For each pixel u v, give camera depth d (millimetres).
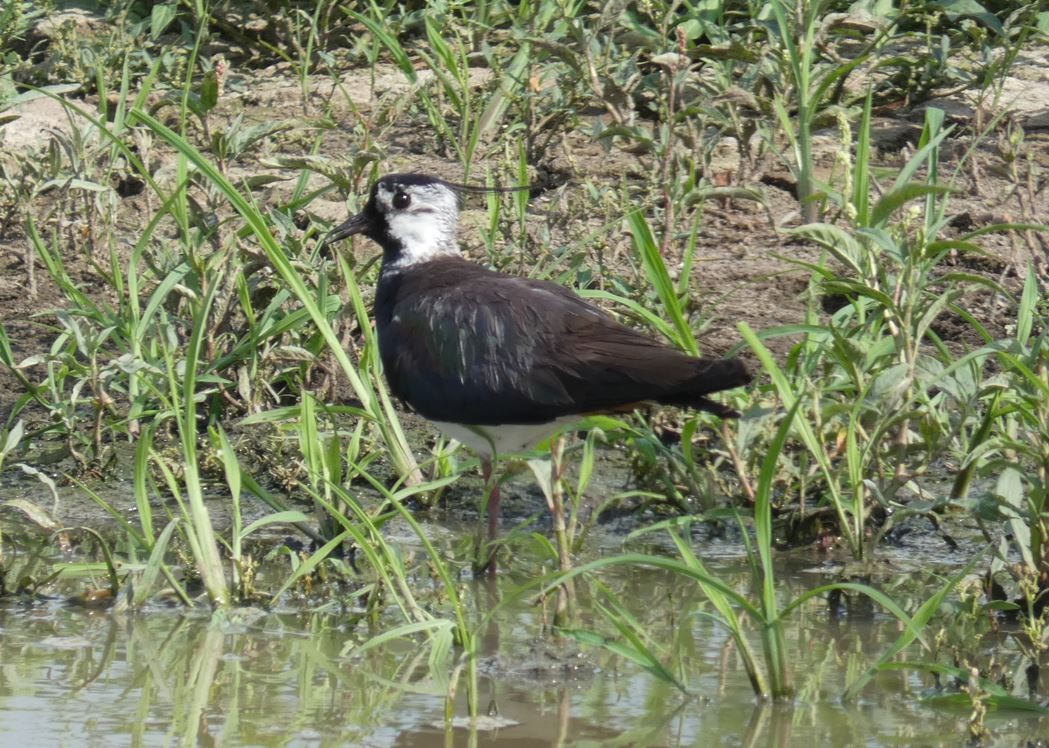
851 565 10195
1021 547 9195
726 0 17844
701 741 7492
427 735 7605
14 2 17594
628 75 15445
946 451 10898
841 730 7641
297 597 9766
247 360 12453
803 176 14625
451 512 11539
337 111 16984
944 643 8766
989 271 13977
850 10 17016
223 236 13969
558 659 8656
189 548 10438
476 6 17984
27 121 16578
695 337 12008
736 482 11414
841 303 13750
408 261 11242
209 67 15539
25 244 14320
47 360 12148
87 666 8555
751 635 9117
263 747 7430
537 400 9625
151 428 10945
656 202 14695
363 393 10914
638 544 10812
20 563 10383
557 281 12742
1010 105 15930
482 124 16047
